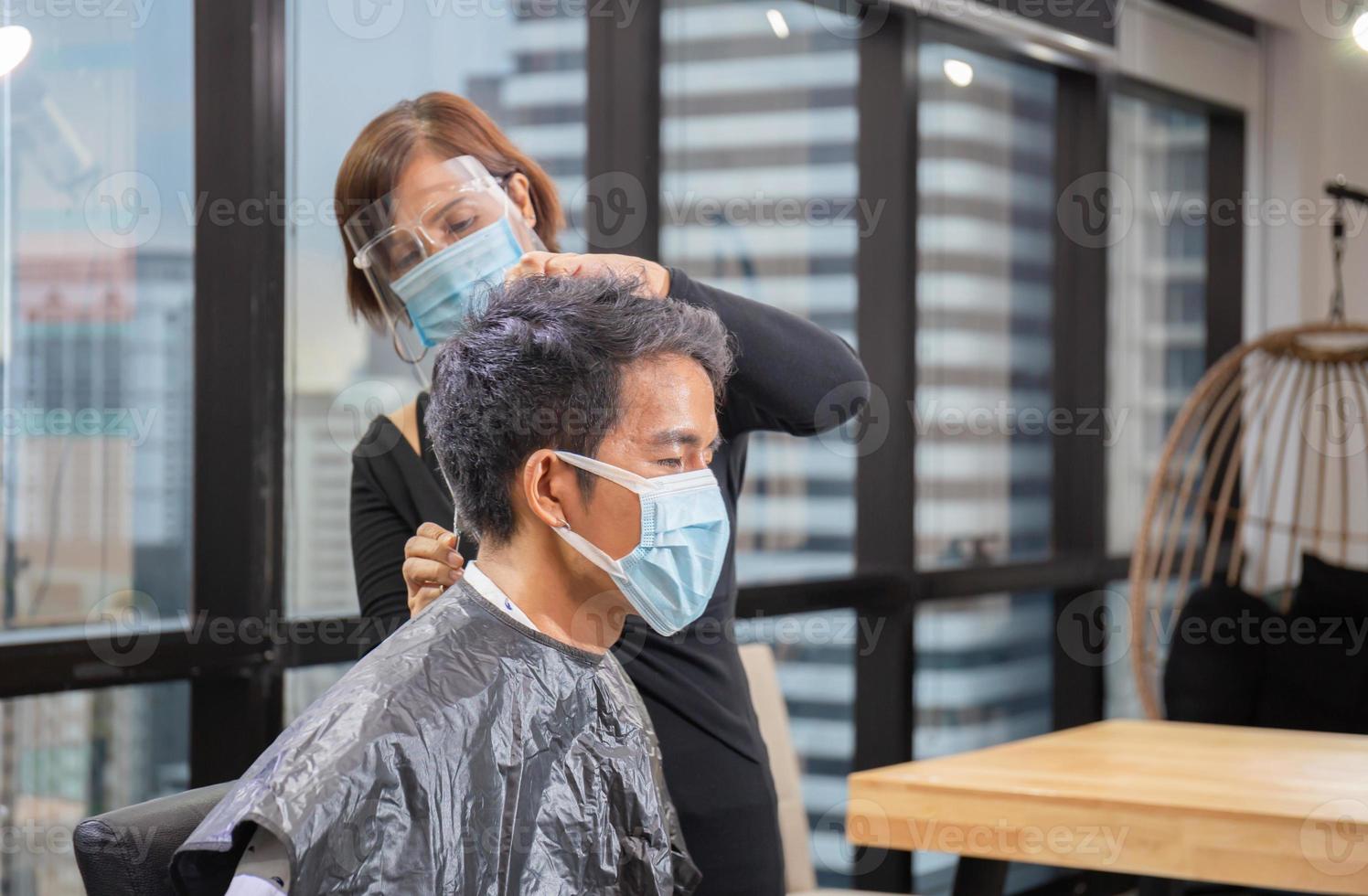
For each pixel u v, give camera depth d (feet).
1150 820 5.91
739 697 5.27
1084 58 12.67
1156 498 11.57
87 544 6.88
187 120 7.25
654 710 4.99
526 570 3.49
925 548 12.09
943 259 12.21
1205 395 11.88
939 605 12.32
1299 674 11.00
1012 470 13.07
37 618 6.70
